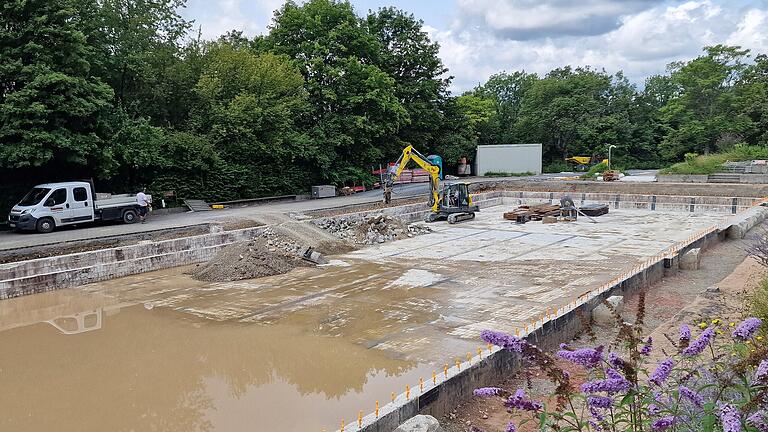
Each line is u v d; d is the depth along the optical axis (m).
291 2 36.59
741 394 4.15
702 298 11.73
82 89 21.20
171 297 14.10
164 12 29.58
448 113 48.97
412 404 6.63
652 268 13.56
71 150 21.05
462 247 20.06
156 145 25.20
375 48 38.59
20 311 13.02
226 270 16.11
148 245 17.45
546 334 9.33
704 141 49.12
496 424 6.84
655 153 61.75
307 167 34.56
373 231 22.06
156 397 8.42
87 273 15.62
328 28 37.19
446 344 10.24
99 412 7.94
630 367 3.83
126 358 10.03
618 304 11.05
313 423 7.47
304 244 19.31
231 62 30.28
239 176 29.75
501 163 49.34
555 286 14.15
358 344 10.44
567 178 41.28
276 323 11.81
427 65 44.88
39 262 14.97
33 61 20.41
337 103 36.31
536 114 60.41
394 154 41.50
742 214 22.58
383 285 14.74
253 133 30.23
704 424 3.58
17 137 20.11
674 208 29.48
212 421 7.60
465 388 7.48
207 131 29.62
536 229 24.06
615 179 37.16
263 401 8.22
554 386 7.89
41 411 7.98
